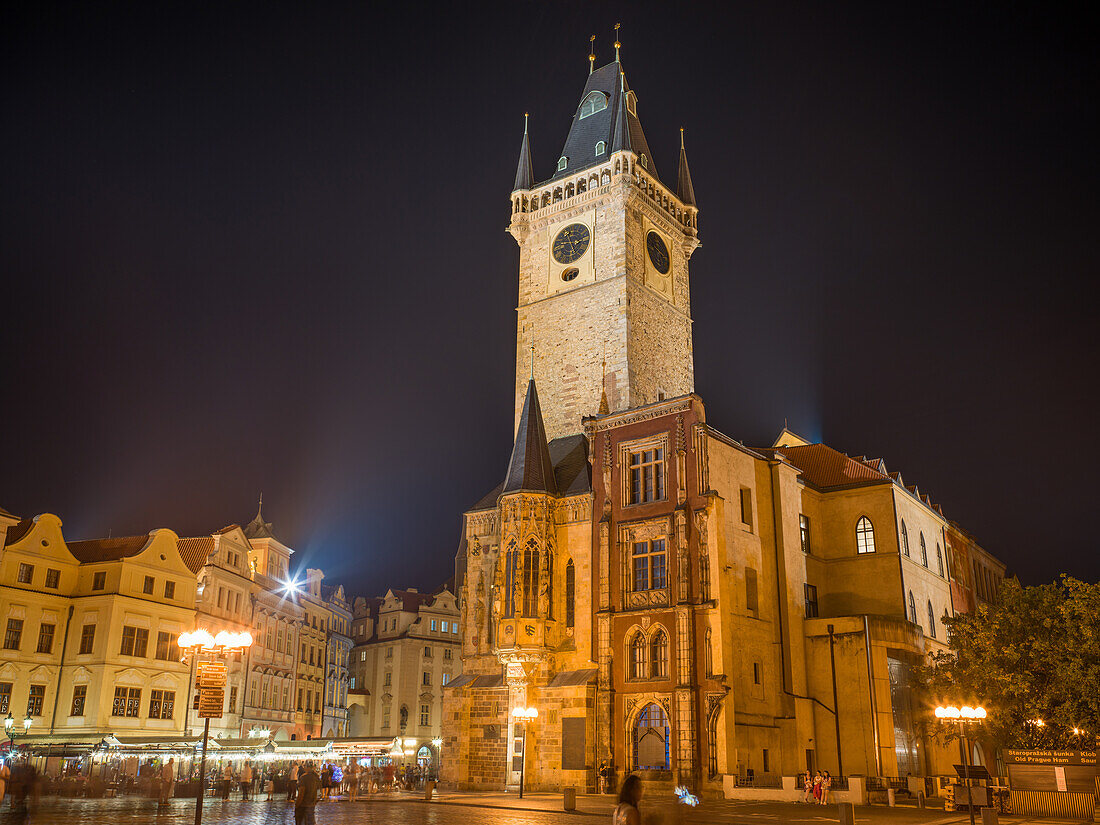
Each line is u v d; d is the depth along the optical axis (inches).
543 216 3302.2
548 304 3196.4
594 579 2463.1
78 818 1513.3
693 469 2348.7
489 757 2487.7
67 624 2999.5
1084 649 2158.0
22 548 2903.5
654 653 2304.4
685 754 2142.0
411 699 4977.9
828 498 2864.2
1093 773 1675.7
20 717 2819.9
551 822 1536.7
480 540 2765.7
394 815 1679.4
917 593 2819.9
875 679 2411.4
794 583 2581.2
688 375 3307.1
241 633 1334.9
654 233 3287.4
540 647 2416.3
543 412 3085.6
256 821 1520.7
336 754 2923.2
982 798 1632.6
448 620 5280.5
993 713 2271.2
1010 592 2407.7
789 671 2449.6
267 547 4025.6
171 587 3208.7
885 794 2044.8
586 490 2549.2
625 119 3235.7
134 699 2982.3
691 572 2272.4
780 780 2191.2
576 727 2330.2
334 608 4726.9
